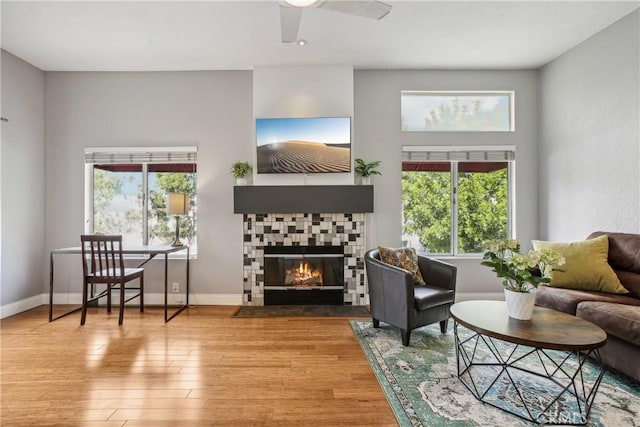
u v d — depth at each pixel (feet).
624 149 9.54
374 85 13.20
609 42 9.98
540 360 7.68
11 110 11.75
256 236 12.99
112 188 13.58
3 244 11.46
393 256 10.45
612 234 9.24
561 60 11.91
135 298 13.19
